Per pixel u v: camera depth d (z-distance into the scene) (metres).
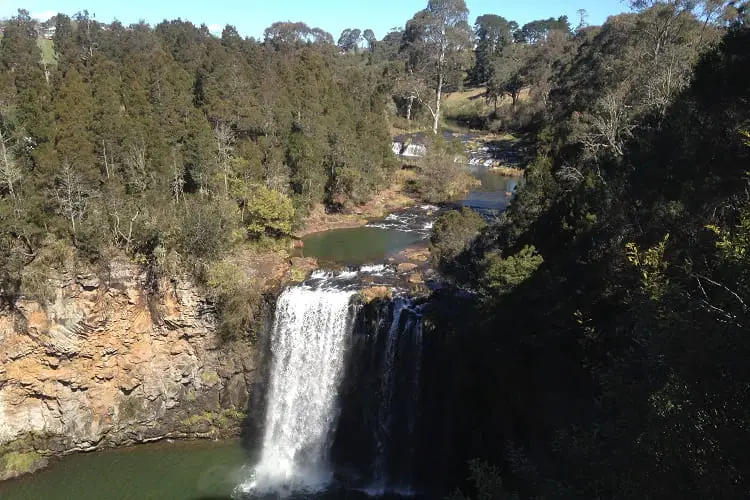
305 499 36.78
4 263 36.66
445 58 110.50
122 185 48.25
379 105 95.50
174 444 41.97
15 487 37.09
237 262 45.84
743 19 49.25
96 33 90.69
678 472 11.06
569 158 55.00
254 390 42.81
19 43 72.12
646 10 66.81
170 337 41.22
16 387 38.69
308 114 71.38
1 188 41.09
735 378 10.52
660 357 12.17
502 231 43.81
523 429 31.47
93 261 39.00
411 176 85.25
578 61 91.44
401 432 39.53
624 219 28.41
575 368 27.11
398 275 47.16
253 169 59.31
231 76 68.00
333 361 41.69
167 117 57.34
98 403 40.38
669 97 46.25
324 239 59.69
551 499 14.39
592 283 27.70
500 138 118.25
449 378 37.03
